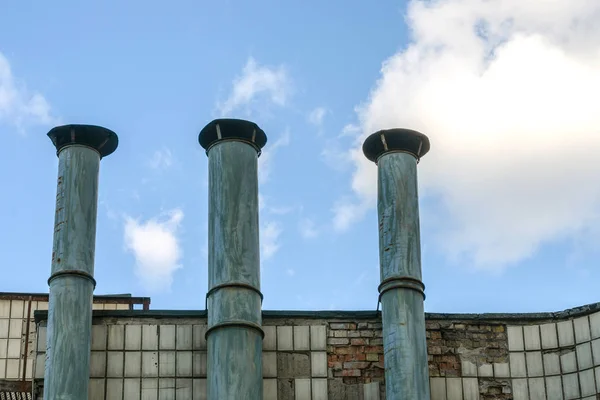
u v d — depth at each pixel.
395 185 17.44
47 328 16.56
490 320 17.84
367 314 17.61
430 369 17.45
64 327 16.34
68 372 16.11
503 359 17.61
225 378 16.09
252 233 17.05
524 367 17.58
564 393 17.36
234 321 16.39
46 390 16.08
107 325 17.12
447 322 17.78
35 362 16.95
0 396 22.03
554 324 17.77
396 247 17.09
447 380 17.42
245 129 17.50
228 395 16.00
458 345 17.64
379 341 17.45
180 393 16.84
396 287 16.84
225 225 16.94
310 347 17.36
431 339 17.64
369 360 17.34
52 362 16.17
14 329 25.25
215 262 16.83
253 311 16.58
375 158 17.91
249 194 17.23
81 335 16.41
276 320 17.47
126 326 17.16
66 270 16.67
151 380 16.89
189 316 17.30
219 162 17.34
